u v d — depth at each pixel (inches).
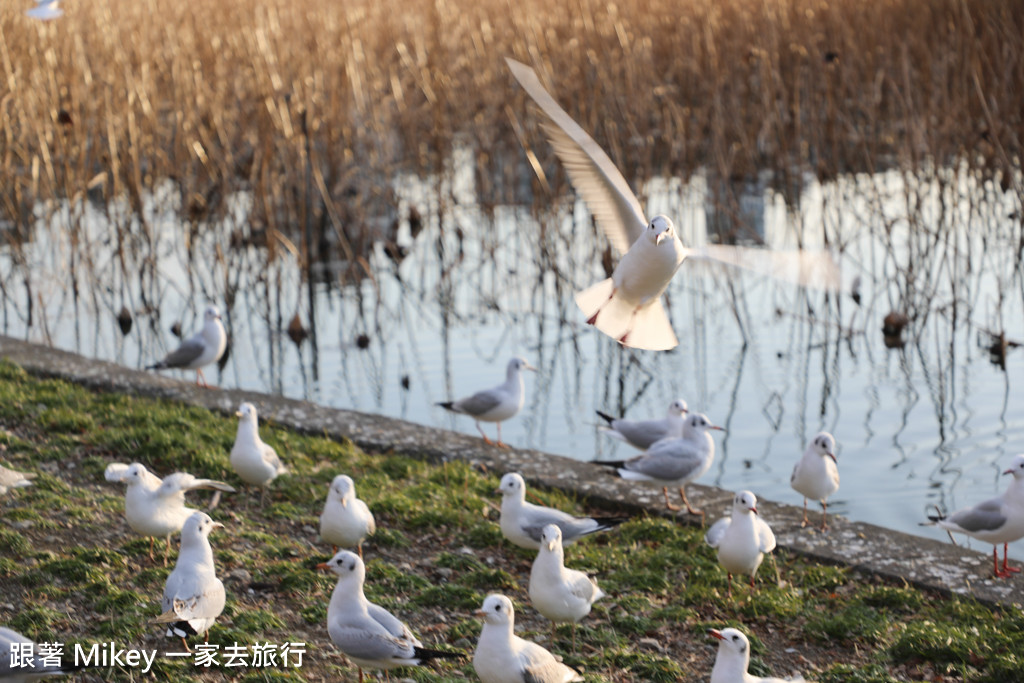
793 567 318.3
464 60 745.6
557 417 510.0
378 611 249.3
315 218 739.4
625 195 195.6
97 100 655.8
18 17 632.4
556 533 266.8
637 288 195.9
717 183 722.8
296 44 717.9
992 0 762.8
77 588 283.4
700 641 276.8
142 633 261.9
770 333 613.3
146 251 713.0
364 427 424.8
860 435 469.7
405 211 796.0
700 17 845.2
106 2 737.0
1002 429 470.6
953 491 406.3
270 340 607.5
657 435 397.1
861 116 828.0
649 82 741.3
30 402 422.9
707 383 543.5
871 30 816.3
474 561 318.7
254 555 313.9
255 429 352.8
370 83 740.7
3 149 647.1
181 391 452.4
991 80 713.6
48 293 647.8
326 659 261.3
